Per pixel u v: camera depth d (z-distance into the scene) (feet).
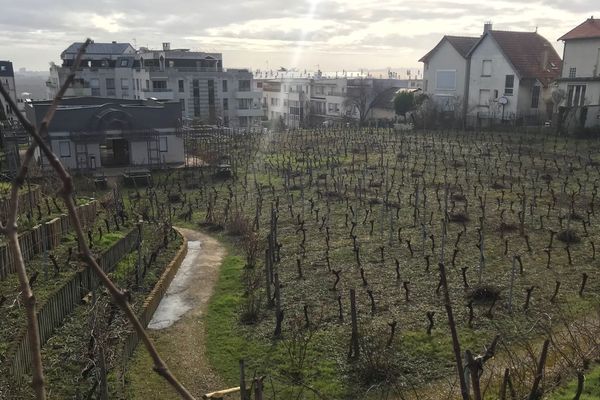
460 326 32.83
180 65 184.75
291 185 72.95
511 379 23.49
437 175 75.20
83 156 87.76
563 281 38.60
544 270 40.73
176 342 33.14
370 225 53.57
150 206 64.54
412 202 61.36
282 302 37.17
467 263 42.63
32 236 40.70
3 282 35.70
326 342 31.81
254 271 43.50
